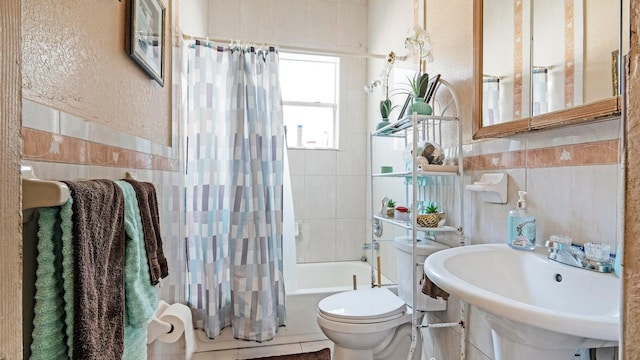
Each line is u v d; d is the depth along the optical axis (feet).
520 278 3.51
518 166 4.02
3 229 1.02
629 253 1.10
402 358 5.75
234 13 9.39
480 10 4.61
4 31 1.02
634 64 1.09
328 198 10.12
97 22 3.06
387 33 8.52
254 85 7.20
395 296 6.01
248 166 7.08
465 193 5.07
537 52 3.65
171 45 5.83
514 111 3.98
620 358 1.13
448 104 5.54
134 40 3.77
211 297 6.84
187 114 7.07
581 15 3.11
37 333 1.82
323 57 10.21
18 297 1.09
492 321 2.85
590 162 3.11
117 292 2.48
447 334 5.38
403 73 7.43
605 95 2.84
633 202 1.09
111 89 3.38
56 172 2.40
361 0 10.17
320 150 10.09
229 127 7.13
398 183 7.57
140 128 4.30
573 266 2.97
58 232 1.91
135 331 2.89
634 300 1.08
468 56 5.00
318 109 10.29
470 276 3.58
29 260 1.87
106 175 3.28
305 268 9.70
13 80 1.07
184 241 6.89
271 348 7.22
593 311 2.67
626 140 1.12
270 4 9.62
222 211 7.26
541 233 3.68
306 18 9.85
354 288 7.82
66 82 2.54
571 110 3.12
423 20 6.47
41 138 2.21
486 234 4.58
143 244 3.03
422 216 5.15
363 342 5.29
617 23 2.74
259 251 6.99
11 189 1.06
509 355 2.84
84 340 1.92
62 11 2.48
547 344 2.57
